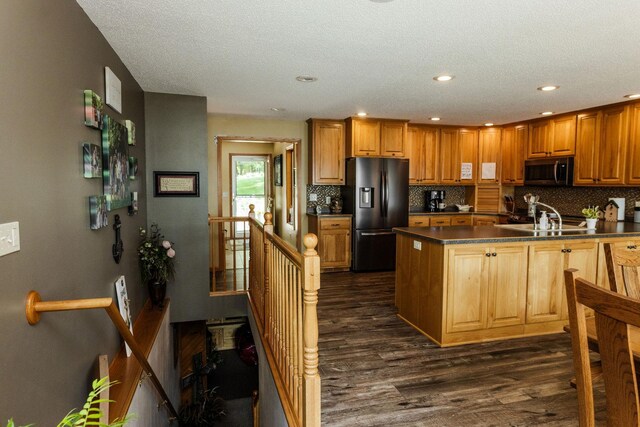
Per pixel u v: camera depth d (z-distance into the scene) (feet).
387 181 19.34
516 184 20.29
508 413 7.50
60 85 6.03
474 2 6.75
